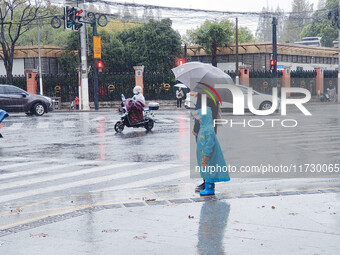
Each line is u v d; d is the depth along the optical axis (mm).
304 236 4883
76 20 28359
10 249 4645
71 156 11852
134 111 16984
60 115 26688
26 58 47094
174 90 40750
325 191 7148
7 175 9492
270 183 7980
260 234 4969
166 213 5969
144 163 10609
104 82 39750
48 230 5316
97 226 5422
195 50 50531
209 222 5484
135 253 4426
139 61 48156
